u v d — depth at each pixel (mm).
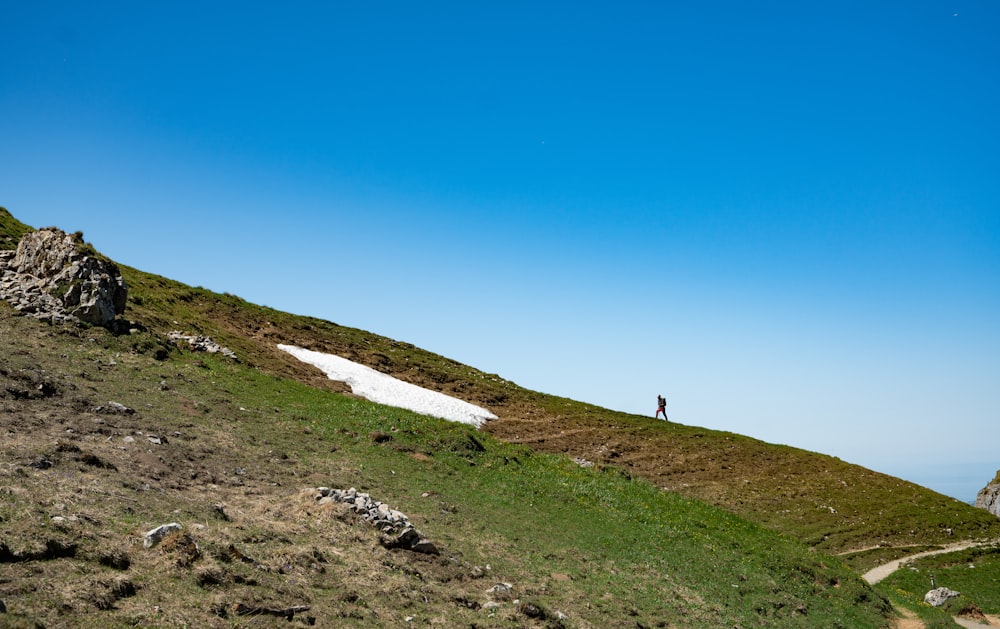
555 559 29500
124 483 22609
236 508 23922
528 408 86625
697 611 28203
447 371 92312
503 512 34594
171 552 17719
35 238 47375
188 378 41531
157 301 62781
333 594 18922
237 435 34000
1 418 26094
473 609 21188
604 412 93562
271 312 88500
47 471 21422
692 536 40594
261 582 18047
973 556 62656
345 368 72938
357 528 24938
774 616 31516
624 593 27531
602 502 42344
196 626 14820
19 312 41656
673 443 84125
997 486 93875
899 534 66562
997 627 43781
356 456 36750
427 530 28109
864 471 84875
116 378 37062
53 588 14461
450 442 44688
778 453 86125
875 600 39312
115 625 13898
